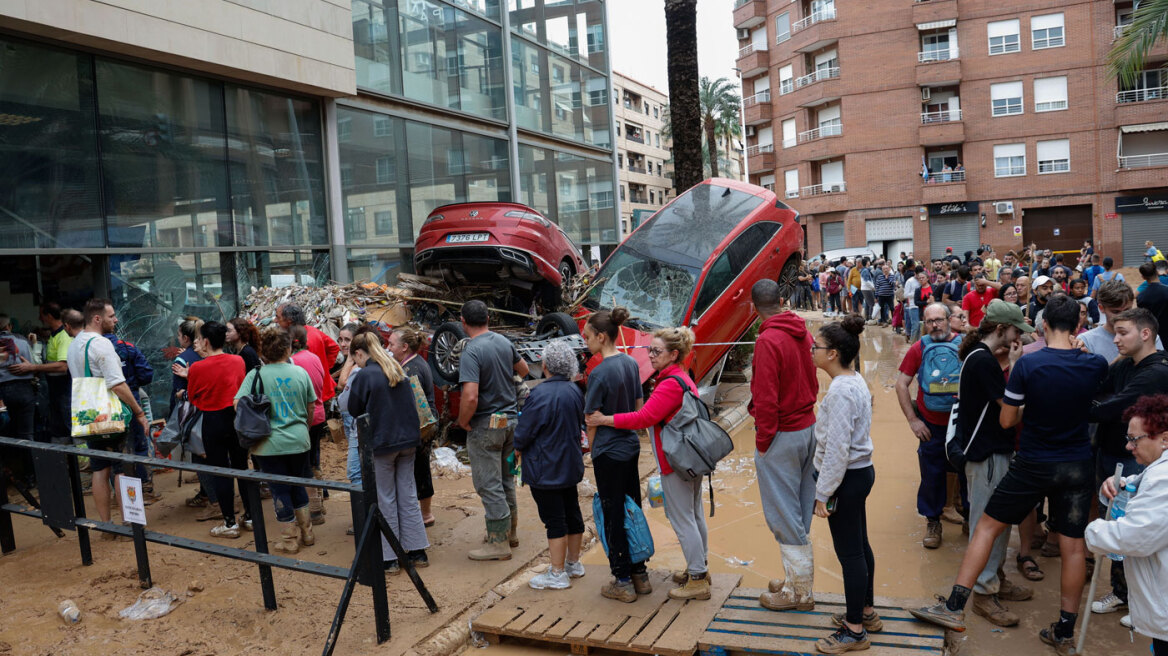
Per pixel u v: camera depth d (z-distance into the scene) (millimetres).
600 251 19031
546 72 17109
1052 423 4109
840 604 4652
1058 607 4723
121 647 4504
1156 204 35656
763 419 4406
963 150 38969
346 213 11812
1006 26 37719
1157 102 35094
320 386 6742
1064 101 37000
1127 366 4602
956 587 4254
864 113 40281
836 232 42344
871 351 15719
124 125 8984
